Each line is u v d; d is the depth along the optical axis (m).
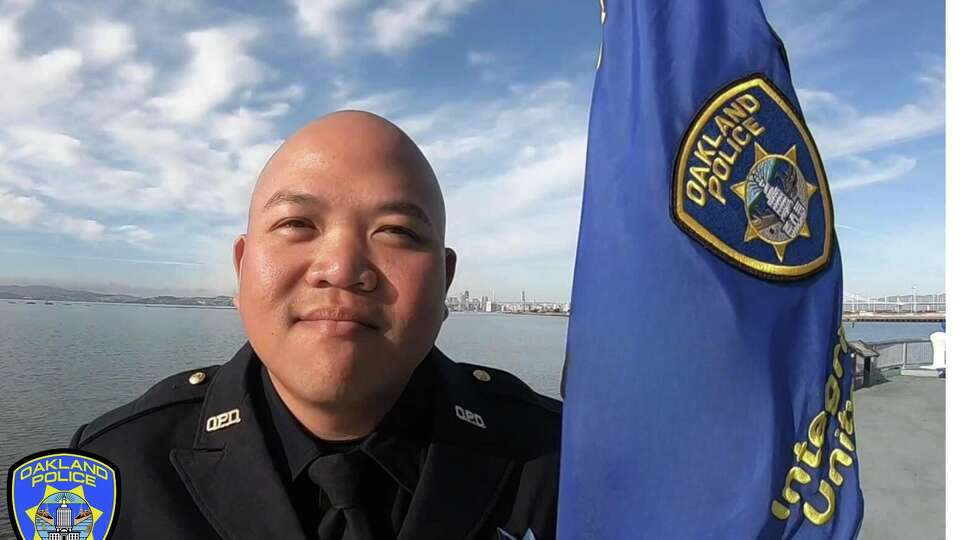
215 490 0.44
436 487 0.46
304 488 0.44
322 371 0.38
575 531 0.40
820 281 0.42
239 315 0.45
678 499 0.39
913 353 4.84
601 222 0.43
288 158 0.42
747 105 0.43
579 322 0.43
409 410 0.47
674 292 0.40
